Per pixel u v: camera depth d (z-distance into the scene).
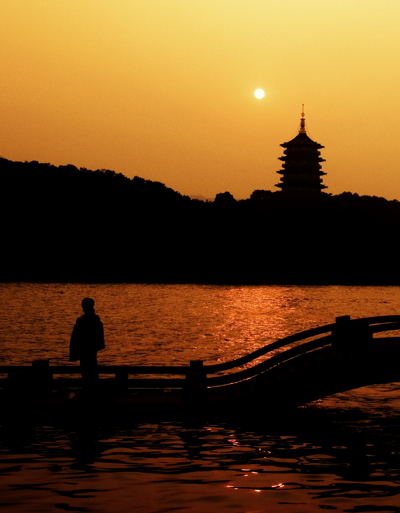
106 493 16.45
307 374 27.08
